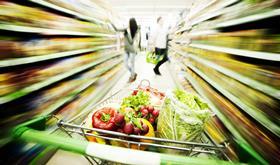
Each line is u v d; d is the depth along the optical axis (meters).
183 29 3.74
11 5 0.90
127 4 6.89
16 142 0.94
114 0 6.22
